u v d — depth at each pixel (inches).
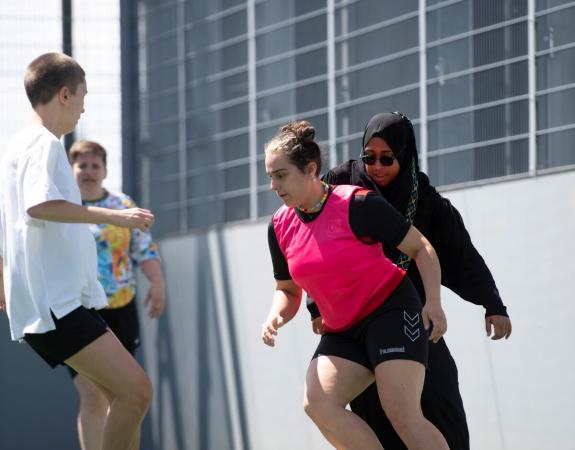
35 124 442.3
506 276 592.7
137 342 671.1
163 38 849.5
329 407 409.4
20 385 879.7
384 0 676.7
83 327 434.6
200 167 817.5
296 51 740.0
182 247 833.5
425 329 411.5
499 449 592.7
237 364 778.2
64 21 864.9
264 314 754.2
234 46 789.9
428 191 459.2
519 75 593.0
